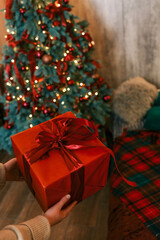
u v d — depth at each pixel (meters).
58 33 1.65
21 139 0.93
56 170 0.81
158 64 2.46
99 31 2.45
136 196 1.67
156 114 2.08
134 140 2.15
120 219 1.56
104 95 2.10
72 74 1.91
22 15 1.64
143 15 2.24
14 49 1.71
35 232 0.72
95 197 2.01
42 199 0.85
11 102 1.89
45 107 1.85
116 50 2.53
